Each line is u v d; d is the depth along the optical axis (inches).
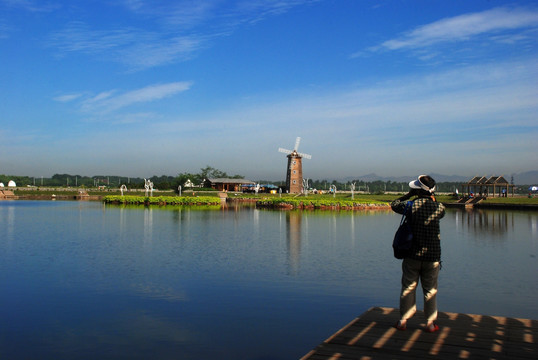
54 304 485.4
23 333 399.5
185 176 4776.1
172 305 482.9
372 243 991.0
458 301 508.1
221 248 896.9
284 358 349.7
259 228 1318.9
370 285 576.7
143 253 823.7
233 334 398.6
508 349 277.7
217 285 572.4
